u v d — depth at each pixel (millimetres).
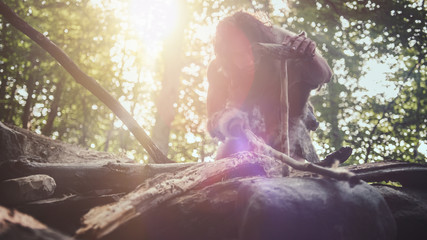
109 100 5777
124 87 16797
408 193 3994
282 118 4145
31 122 17312
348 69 13648
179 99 15891
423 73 13500
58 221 3820
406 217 3637
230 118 4324
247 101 4543
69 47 16172
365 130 12742
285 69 4172
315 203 3076
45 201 3934
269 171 3988
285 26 13586
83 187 4414
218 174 3818
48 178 4152
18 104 16016
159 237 3283
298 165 3547
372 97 13492
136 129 5805
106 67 16625
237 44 4328
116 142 20312
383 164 4371
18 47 15258
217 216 3408
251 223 2986
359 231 3104
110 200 3990
